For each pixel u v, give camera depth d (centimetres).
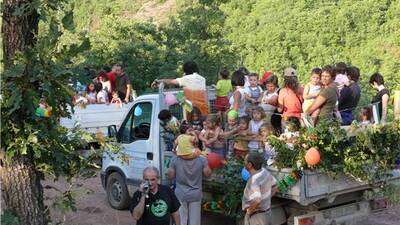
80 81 607
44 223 642
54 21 586
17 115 608
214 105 990
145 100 938
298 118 822
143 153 934
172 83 908
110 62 1909
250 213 704
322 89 801
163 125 877
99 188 1174
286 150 733
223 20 2155
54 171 650
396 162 820
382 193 822
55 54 586
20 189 618
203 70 1978
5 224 585
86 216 977
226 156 834
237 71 891
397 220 977
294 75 872
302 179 724
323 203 780
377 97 934
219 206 811
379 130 798
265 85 985
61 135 656
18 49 604
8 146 603
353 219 815
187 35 2088
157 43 2092
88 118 1423
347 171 759
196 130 856
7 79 582
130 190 990
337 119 779
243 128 801
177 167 782
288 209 783
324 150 741
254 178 699
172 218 647
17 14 584
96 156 698
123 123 981
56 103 611
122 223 946
